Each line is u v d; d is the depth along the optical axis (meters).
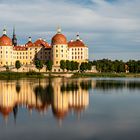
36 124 44.75
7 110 58.50
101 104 66.38
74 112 55.38
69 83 142.25
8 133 39.59
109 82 152.38
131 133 39.12
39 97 80.88
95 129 41.41
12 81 162.12
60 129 41.59
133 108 59.91
